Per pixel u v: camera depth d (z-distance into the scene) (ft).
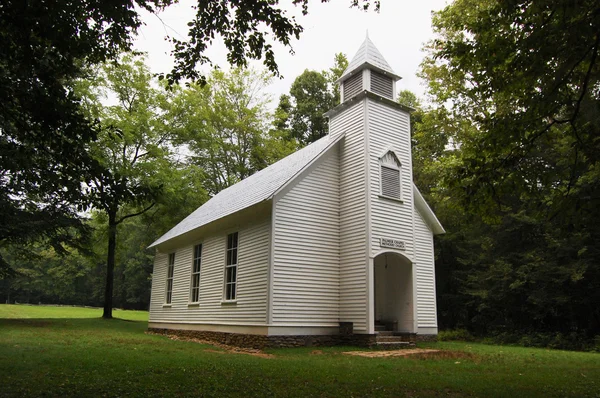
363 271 50.52
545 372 32.94
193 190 93.91
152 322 76.23
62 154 26.96
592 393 25.09
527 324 74.49
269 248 49.06
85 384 23.67
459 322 86.94
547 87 28.91
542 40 26.48
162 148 93.66
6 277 77.05
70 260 184.96
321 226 53.36
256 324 48.88
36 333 53.62
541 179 31.32
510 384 27.04
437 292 88.99
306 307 49.90
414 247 55.72
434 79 81.76
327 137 62.34
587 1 25.04
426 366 33.94
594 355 48.70
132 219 155.84
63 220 67.56
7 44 23.91
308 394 22.70
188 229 67.97
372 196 52.65
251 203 52.03
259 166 127.75
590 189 28.66
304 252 51.16
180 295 69.41
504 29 28.91
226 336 54.44
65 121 25.59
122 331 67.15
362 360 36.78
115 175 27.43
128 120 86.17
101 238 94.17
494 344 66.49
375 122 55.57
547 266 66.64
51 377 25.38
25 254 76.89
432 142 88.28
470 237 82.28
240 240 55.57
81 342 45.62
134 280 191.52
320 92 139.33
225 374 27.55
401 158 57.16
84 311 143.33
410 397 22.90
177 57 29.27
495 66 29.19
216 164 125.08
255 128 126.62
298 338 48.49
